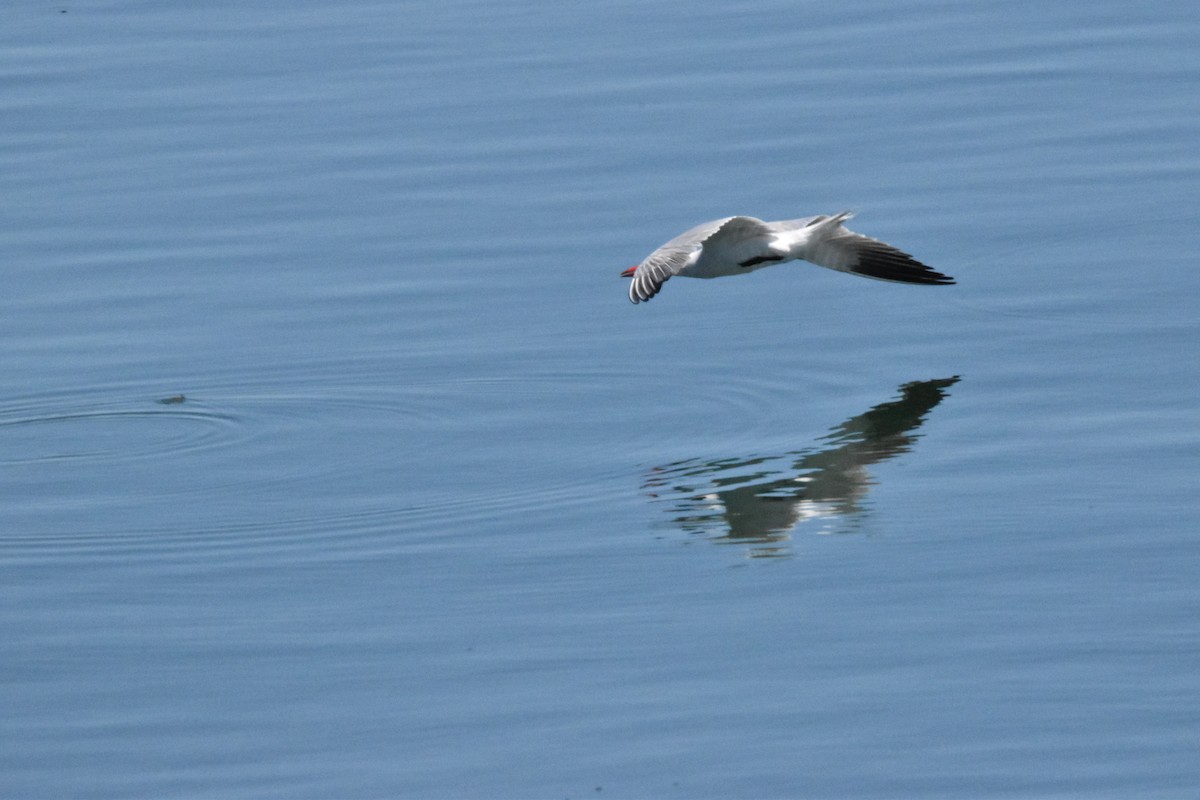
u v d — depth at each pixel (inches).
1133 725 487.5
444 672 531.5
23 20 1167.6
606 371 775.7
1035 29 1098.1
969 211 888.9
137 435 736.3
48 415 756.6
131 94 1053.8
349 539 631.8
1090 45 1070.4
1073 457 663.8
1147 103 993.5
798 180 921.5
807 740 486.3
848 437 697.6
